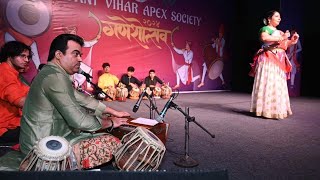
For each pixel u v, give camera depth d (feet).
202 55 34.99
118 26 28.07
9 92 8.68
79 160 6.85
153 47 30.68
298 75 31.86
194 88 34.55
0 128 9.30
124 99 24.97
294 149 11.21
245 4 36.81
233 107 22.17
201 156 10.23
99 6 26.76
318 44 34.76
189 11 33.35
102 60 27.35
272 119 17.37
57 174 5.24
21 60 9.32
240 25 37.86
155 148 6.88
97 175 5.25
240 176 8.36
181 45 32.96
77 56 7.13
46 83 6.74
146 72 30.37
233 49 38.14
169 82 32.27
